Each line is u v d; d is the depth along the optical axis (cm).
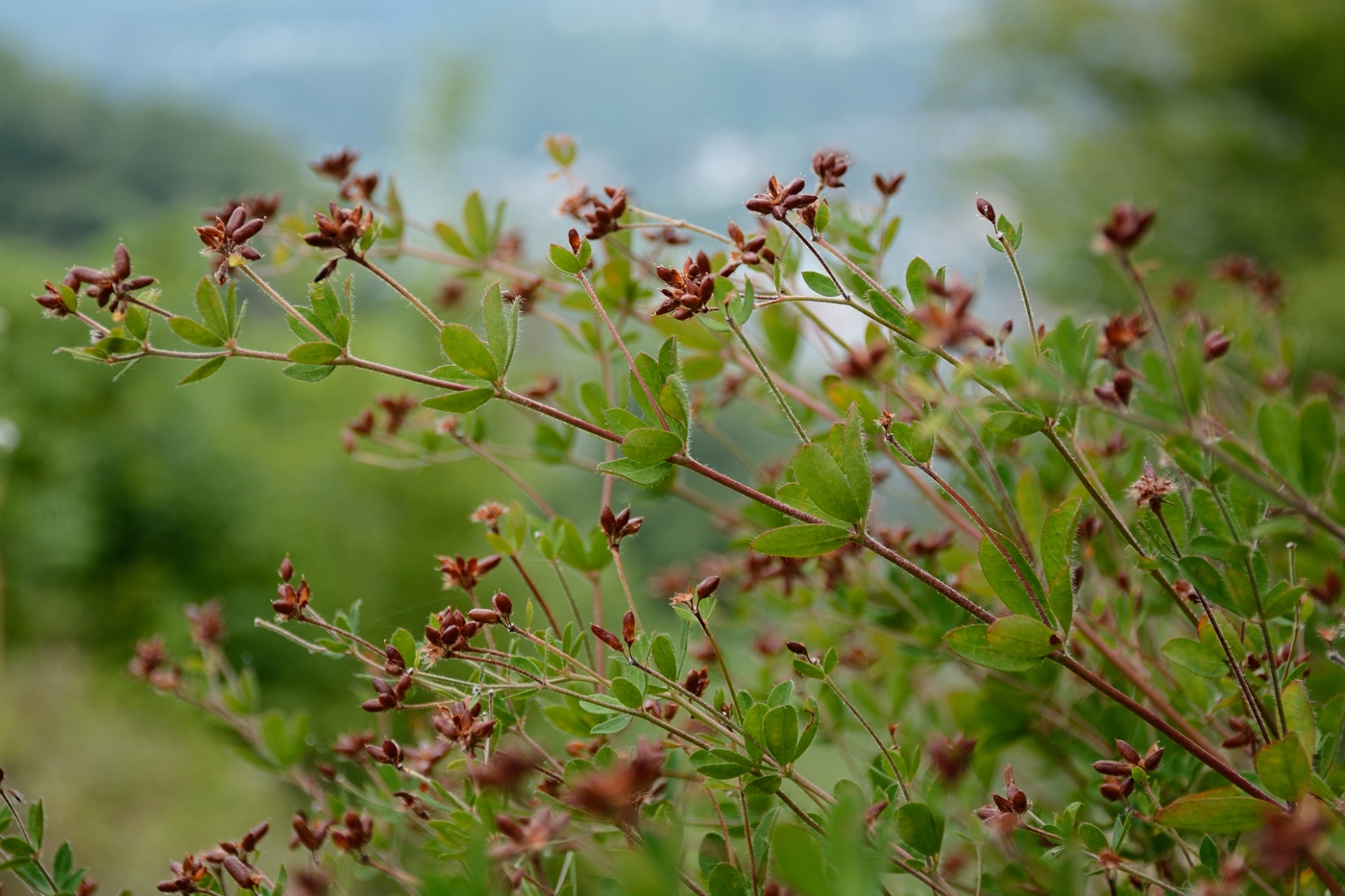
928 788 59
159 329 325
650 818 58
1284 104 527
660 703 60
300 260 71
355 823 60
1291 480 51
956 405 51
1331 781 56
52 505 291
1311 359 370
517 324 56
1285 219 487
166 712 236
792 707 55
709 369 72
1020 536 59
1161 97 550
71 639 287
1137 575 67
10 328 310
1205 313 84
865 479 54
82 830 196
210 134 779
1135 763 56
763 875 55
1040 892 59
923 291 57
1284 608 54
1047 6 556
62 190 646
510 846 50
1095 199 510
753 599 82
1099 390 52
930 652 68
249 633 252
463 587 61
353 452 74
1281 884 58
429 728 66
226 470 304
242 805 208
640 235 71
